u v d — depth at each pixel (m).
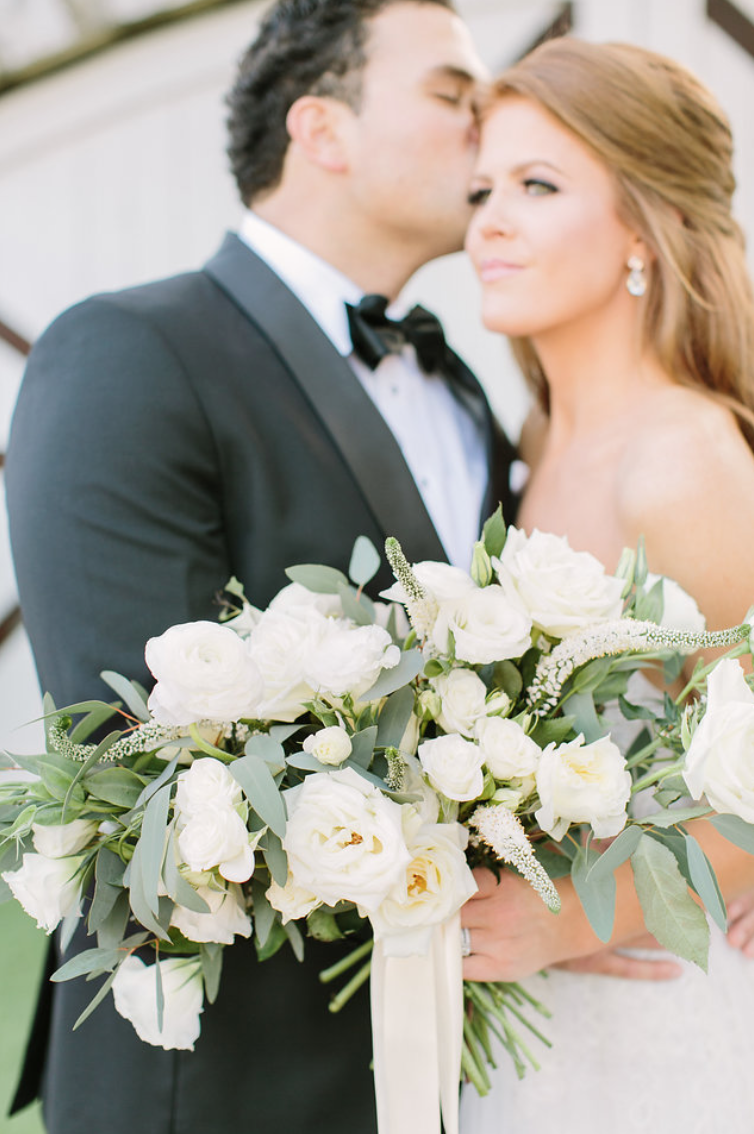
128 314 1.34
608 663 1.03
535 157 1.47
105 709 0.96
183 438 1.30
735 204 3.78
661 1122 1.29
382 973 1.00
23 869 0.91
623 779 0.92
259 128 1.69
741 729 0.85
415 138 1.60
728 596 1.30
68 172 4.16
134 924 1.15
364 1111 1.25
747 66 3.68
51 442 1.29
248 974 1.23
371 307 1.62
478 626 0.95
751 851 0.87
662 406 1.46
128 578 1.24
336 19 1.60
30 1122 2.33
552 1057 1.31
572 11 3.71
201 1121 1.18
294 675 0.94
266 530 1.35
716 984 1.36
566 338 1.55
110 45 3.88
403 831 0.90
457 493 1.76
